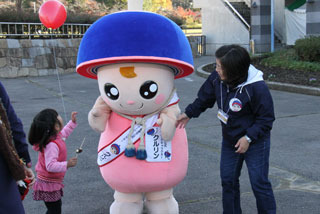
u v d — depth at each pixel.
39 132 3.35
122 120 3.21
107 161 3.23
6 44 14.79
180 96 10.41
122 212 3.36
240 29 19.47
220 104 3.26
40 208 4.10
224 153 3.42
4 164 2.44
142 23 2.97
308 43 13.47
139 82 3.01
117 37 2.92
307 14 14.81
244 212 3.91
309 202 4.10
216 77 3.32
